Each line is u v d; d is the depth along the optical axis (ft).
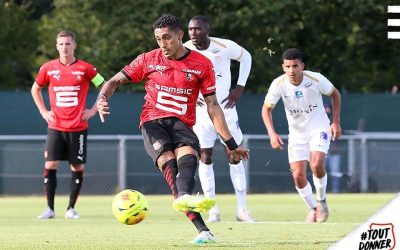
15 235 86.79
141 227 98.43
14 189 196.44
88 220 114.93
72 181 120.98
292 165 111.34
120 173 199.41
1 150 195.83
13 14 278.26
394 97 210.79
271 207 151.84
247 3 244.22
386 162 203.41
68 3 260.21
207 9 244.01
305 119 110.01
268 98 110.42
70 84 119.34
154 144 72.23
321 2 255.50
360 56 267.59
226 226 99.14
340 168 202.80
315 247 70.13
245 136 200.95
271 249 68.44
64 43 118.73
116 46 246.06
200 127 111.14
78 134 119.85
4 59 274.77
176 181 69.46
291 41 247.91
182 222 109.40
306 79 108.58
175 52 73.05
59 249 70.38
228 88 111.65
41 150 197.36
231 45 111.34
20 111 200.03
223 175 201.26
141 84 238.89
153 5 245.86
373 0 254.27
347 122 209.67
